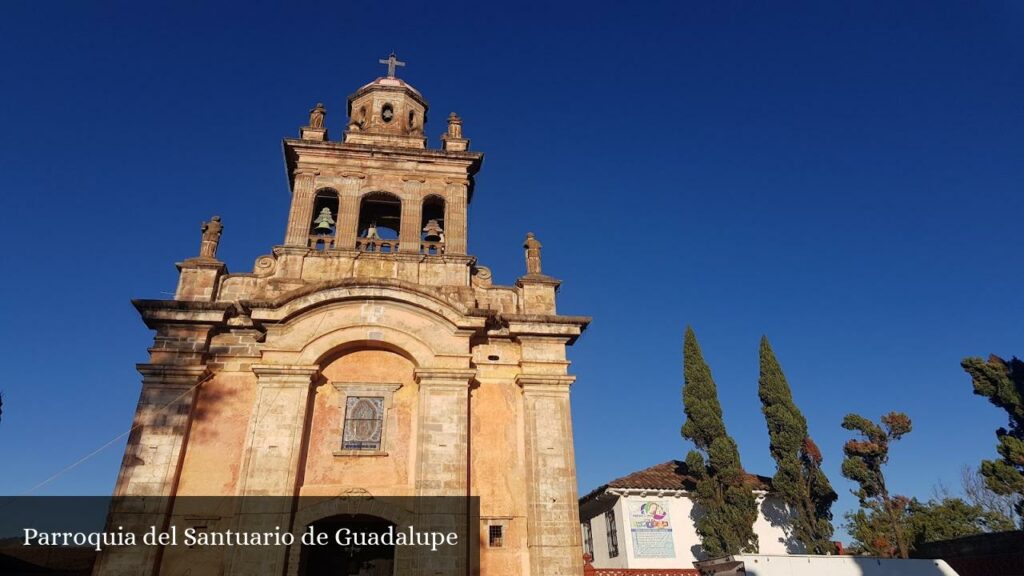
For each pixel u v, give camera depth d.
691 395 31.09
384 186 22.56
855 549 31.72
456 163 23.27
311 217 21.70
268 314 18.88
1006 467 26.52
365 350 19.66
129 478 16.77
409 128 25.09
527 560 17.66
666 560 29.52
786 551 30.73
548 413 19.28
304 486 17.56
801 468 29.61
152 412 17.64
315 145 22.53
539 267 22.27
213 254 20.78
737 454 29.17
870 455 30.67
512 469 18.78
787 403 31.00
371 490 17.72
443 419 18.50
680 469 33.78
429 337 19.59
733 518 27.77
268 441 17.56
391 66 26.50
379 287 19.72
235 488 17.31
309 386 18.53
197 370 18.23
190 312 18.86
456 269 21.33
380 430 18.73
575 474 18.66
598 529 33.31
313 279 20.42
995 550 25.09
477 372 19.88
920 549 28.23
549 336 20.44
